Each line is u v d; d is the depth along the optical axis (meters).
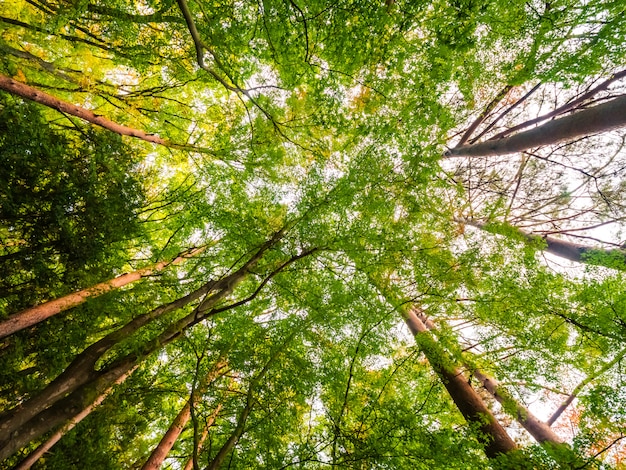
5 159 4.13
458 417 5.57
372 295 5.67
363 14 4.58
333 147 6.54
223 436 5.22
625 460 4.12
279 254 5.92
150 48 5.38
